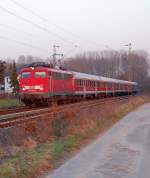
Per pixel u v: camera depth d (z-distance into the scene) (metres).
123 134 24.19
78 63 121.06
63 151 17.25
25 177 12.34
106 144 20.06
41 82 35.31
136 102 58.22
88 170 13.82
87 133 23.05
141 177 12.83
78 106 31.33
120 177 12.80
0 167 12.64
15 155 14.90
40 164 13.79
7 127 18.12
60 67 41.34
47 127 20.97
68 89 41.41
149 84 109.56
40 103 36.19
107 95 60.94
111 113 35.66
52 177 12.70
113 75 123.12
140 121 32.91
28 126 19.42
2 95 76.50
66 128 22.41
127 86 76.38
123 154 17.17
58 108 25.59
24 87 35.84
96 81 54.00
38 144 17.92
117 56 124.06
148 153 17.52
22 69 36.16
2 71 64.38
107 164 14.94
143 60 121.88
